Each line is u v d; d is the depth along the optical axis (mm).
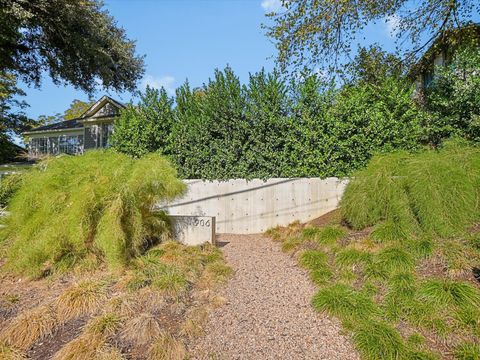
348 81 9938
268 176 7957
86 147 19016
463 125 7105
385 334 2834
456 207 4574
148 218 5633
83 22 12266
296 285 4047
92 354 2727
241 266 4891
